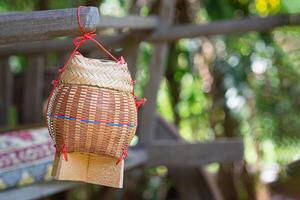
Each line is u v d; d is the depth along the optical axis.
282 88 6.99
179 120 7.09
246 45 6.75
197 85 7.02
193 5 6.47
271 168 8.01
